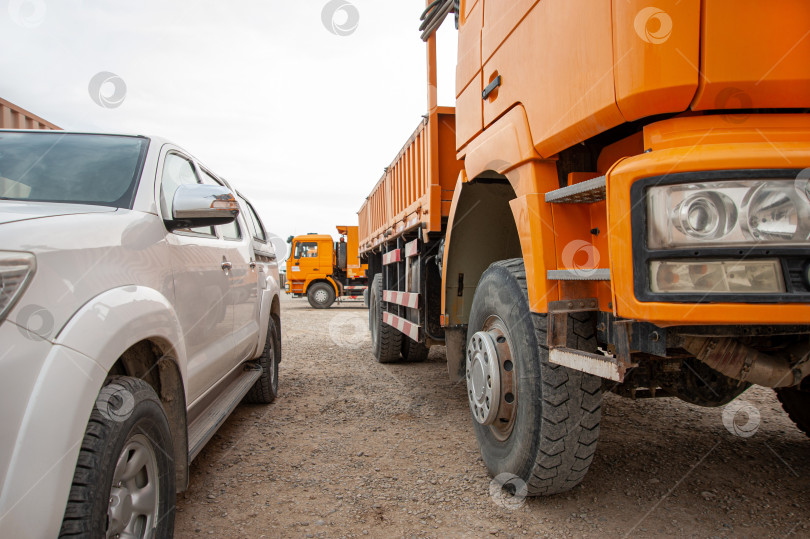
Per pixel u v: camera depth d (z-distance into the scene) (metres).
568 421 2.29
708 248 1.55
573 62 2.03
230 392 3.46
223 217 2.30
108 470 1.48
